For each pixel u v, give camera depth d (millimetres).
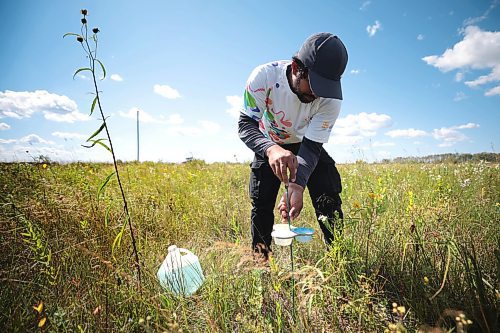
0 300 1729
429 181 4633
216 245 2471
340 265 1940
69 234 2676
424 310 1742
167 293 1957
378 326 1705
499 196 3480
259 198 2549
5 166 4992
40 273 2033
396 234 2469
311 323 1699
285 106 2367
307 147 2266
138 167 9133
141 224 3344
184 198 4449
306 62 2043
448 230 2469
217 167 9812
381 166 7156
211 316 1835
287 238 1780
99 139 1756
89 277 2053
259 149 2158
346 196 3678
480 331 1531
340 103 2322
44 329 1584
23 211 2783
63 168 6062
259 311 1768
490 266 2104
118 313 1796
